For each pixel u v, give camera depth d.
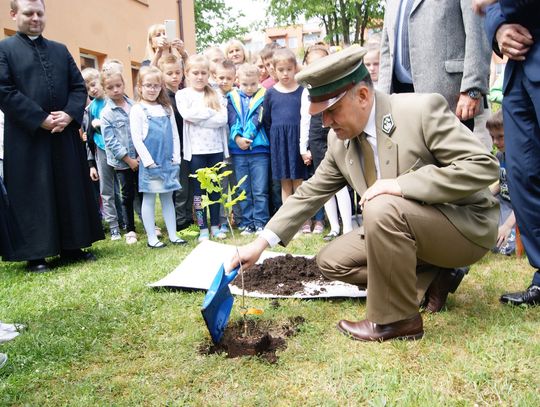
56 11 10.25
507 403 1.88
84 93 4.73
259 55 6.68
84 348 2.55
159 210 7.62
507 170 2.83
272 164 5.36
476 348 2.26
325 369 2.19
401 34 3.71
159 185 5.03
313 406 1.93
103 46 11.91
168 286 3.37
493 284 3.17
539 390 1.94
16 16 4.42
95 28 11.58
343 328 2.53
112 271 4.09
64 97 4.55
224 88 5.64
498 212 2.62
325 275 2.93
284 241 2.64
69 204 4.57
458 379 2.04
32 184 4.40
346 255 2.79
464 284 3.20
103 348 2.54
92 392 2.14
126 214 5.56
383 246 2.25
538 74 2.50
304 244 4.66
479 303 2.84
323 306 2.93
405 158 2.39
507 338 2.32
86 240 4.64
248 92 5.48
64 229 4.56
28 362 2.42
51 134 4.49
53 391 2.17
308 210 2.71
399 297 2.34
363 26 15.99
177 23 15.99
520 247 3.75
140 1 13.57
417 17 3.54
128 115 5.58
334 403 1.92
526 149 2.70
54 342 2.60
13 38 4.41
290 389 2.06
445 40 3.48
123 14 12.77
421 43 3.53
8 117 4.35
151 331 2.70
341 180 2.75
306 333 2.55
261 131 5.42
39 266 4.44
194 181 5.24
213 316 2.33
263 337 2.40
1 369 2.35
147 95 5.08
